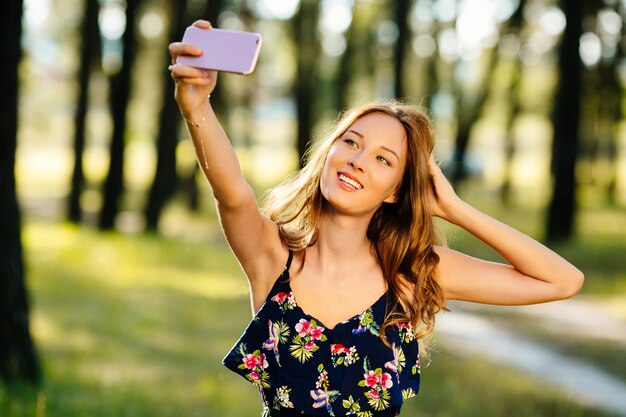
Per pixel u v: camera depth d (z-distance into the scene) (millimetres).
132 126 30766
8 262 6355
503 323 11555
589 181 30938
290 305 2596
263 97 29281
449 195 2771
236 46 2297
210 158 2410
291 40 24406
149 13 23203
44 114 37969
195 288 13492
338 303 2607
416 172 2682
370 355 2582
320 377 2549
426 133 2691
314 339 2568
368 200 2592
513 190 30500
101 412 6070
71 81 27297
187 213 26469
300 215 2721
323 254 2648
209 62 2293
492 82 26828
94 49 21969
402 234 2699
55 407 6020
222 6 22406
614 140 29984
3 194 6262
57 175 37906
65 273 13922
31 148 44906
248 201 2512
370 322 2607
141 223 21688
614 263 16406
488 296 2773
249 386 7449
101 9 22625
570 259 16859
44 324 9812
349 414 2561
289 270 2633
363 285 2641
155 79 24344
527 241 2756
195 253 17297
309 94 24031
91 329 9750
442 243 2881
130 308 11352
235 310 11773
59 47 26953
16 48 6078
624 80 22141
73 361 7902
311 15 23812
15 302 6422
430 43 26484
